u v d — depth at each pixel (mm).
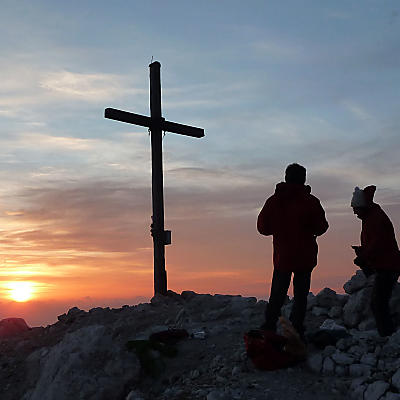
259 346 5367
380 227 5805
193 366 5852
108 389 5605
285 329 5480
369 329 6348
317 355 5359
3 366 6930
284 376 5180
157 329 7258
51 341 7609
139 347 6066
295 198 5762
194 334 6633
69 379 5648
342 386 4797
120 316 8289
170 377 5691
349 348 5504
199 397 4918
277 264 5742
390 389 4461
